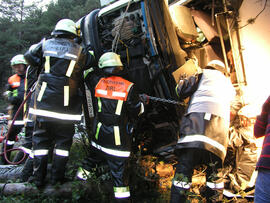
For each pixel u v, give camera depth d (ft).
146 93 12.69
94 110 11.05
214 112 9.84
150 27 11.83
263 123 7.66
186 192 9.29
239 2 12.65
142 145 13.61
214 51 14.40
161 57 12.22
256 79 12.23
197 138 9.42
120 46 12.75
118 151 9.95
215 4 14.12
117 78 10.42
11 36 136.87
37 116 10.26
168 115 12.95
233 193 10.75
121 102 10.10
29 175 11.78
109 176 11.09
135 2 12.23
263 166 6.91
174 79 12.15
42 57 10.84
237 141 11.05
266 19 11.73
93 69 11.40
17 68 16.06
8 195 10.78
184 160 9.72
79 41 13.35
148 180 11.35
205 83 10.43
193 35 13.93
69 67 10.43
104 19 13.14
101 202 10.83
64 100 10.34
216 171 10.03
